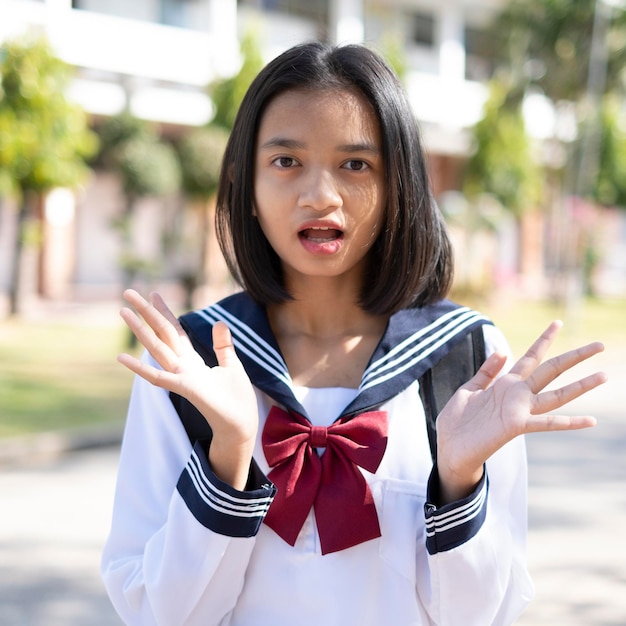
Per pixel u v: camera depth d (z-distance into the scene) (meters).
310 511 1.39
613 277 27.17
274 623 1.38
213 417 1.28
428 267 1.50
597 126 18.77
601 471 6.09
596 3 18.16
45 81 11.56
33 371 9.48
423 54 20.92
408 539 1.38
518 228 23.44
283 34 18.45
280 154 1.40
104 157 15.09
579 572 4.25
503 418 1.26
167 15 15.89
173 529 1.33
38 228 14.05
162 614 1.33
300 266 1.42
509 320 15.33
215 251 15.87
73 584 4.11
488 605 1.35
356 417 1.41
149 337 1.31
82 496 5.51
